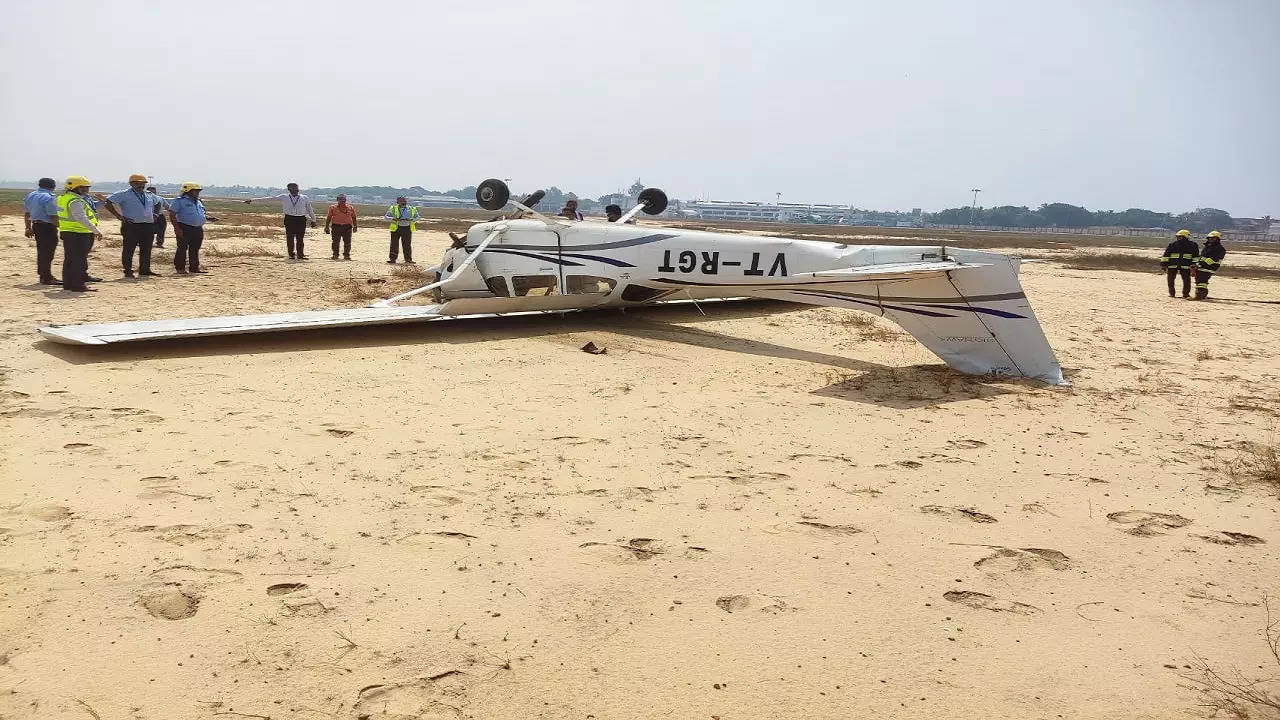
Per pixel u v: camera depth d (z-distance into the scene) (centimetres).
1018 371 798
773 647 323
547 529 425
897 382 788
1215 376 882
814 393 740
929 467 546
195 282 1362
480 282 1098
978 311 797
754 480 510
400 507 445
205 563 372
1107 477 536
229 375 719
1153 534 445
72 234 1167
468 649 313
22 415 578
